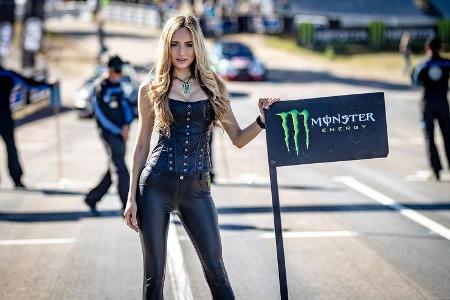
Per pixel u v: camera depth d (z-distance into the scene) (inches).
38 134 848.3
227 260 318.7
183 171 200.4
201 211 203.0
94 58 1849.2
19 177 506.0
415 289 273.9
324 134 212.4
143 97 203.3
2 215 416.8
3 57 1416.1
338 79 1572.3
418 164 588.4
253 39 2289.6
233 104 1082.7
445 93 503.5
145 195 201.5
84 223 394.3
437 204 425.7
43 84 518.0
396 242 343.6
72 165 615.8
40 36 1467.8
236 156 658.8
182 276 294.4
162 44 200.2
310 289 276.5
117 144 396.8
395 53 2100.1
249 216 405.7
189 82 203.0
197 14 2372.0
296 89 1352.1
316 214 406.9
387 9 2536.9
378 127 213.6
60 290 279.1
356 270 300.2
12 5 1631.4
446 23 2193.7
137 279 292.2
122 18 2731.3
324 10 2503.7
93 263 316.5
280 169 579.8
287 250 333.1
